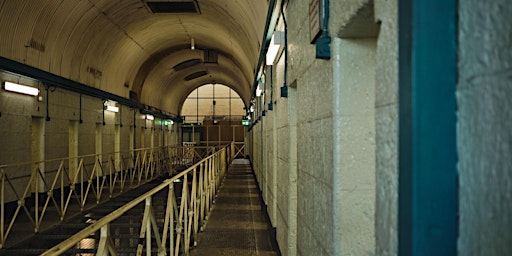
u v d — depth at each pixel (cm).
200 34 1297
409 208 87
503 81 69
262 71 770
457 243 84
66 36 813
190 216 462
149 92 1655
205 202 637
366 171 172
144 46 1248
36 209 579
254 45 858
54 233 610
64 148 880
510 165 67
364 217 171
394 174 101
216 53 1559
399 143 94
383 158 109
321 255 203
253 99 1421
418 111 85
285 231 376
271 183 547
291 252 345
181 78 2034
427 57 85
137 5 945
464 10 82
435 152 85
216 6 924
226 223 609
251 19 745
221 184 1120
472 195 79
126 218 693
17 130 689
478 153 77
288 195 352
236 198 864
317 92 215
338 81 174
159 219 668
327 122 189
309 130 243
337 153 172
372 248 171
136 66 1337
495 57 71
